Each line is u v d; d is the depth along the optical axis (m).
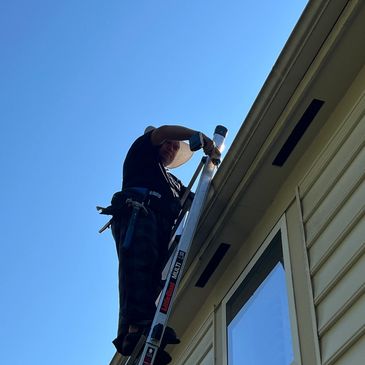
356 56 4.03
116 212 4.44
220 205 4.86
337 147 4.03
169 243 4.51
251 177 4.62
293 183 4.48
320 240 3.88
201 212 4.61
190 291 5.40
